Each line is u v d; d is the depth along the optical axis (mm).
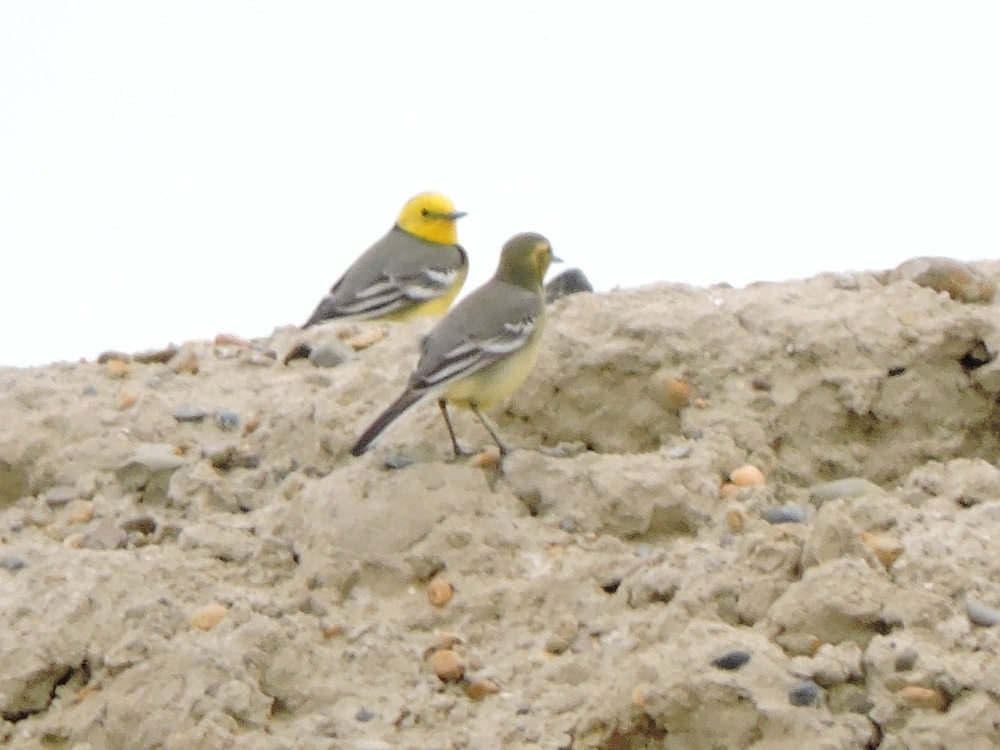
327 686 11367
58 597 12008
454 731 11023
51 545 13156
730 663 10727
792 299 15477
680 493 13109
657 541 13062
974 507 12453
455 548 12734
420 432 14648
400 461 14086
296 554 13039
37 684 11523
